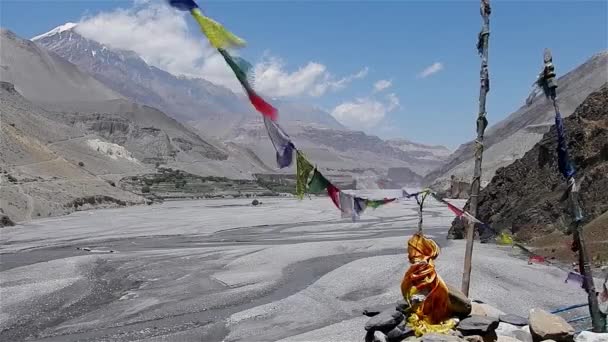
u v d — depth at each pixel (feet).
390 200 43.60
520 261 148.56
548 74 57.57
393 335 54.19
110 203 411.34
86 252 194.90
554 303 108.06
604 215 161.48
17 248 207.92
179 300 119.55
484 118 60.39
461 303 55.42
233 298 120.67
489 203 228.84
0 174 350.02
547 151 213.25
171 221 317.83
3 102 558.97
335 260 164.55
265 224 302.45
